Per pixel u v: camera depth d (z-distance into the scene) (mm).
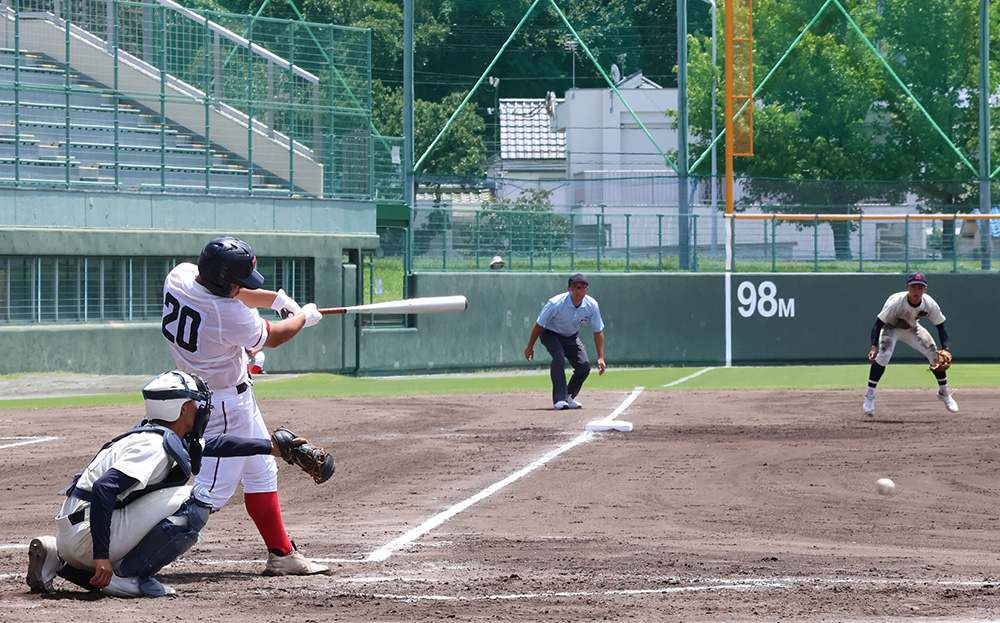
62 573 12320
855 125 81500
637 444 28328
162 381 12203
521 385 51875
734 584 13227
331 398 41938
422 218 65125
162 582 13219
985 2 74188
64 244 50969
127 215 53500
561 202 87188
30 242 49969
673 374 58469
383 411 36906
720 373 59031
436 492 21672
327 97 61438
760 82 82438
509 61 112125
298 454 13539
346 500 20922
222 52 59000
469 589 12844
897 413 35625
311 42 61375
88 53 56969
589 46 112125
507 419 34281
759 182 75938
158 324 54094
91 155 55625
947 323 68812
